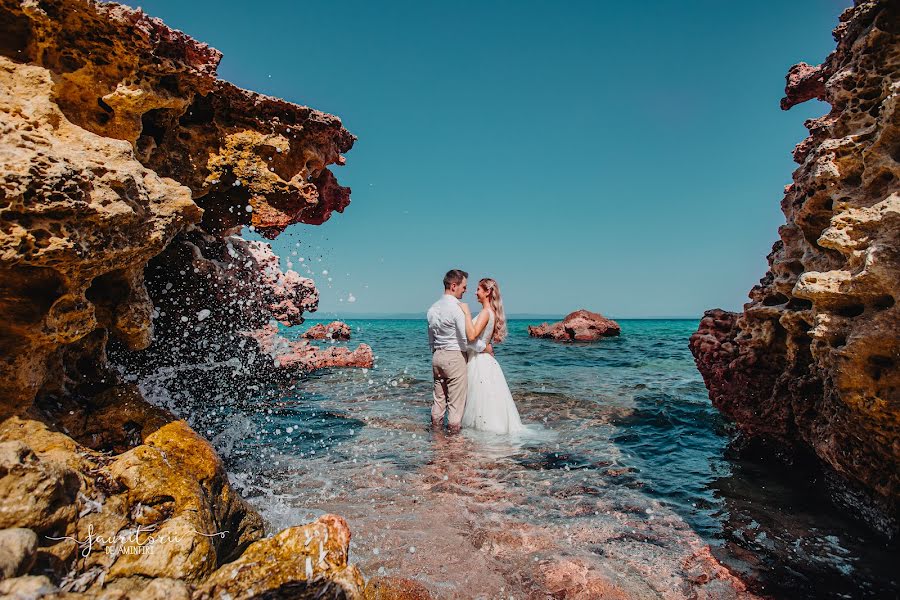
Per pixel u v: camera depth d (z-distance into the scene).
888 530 2.90
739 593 2.38
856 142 3.09
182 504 2.13
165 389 5.26
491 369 5.86
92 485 2.02
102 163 2.53
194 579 1.87
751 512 3.34
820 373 3.25
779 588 2.42
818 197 3.31
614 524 3.17
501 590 2.41
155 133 4.07
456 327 5.75
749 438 4.62
